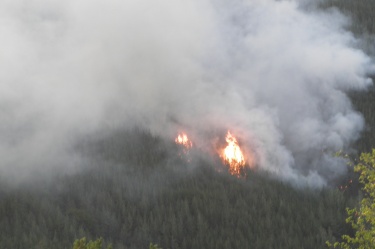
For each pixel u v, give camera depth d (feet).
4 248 606.14
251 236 633.61
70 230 652.48
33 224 653.30
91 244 125.49
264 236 627.87
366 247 130.93
